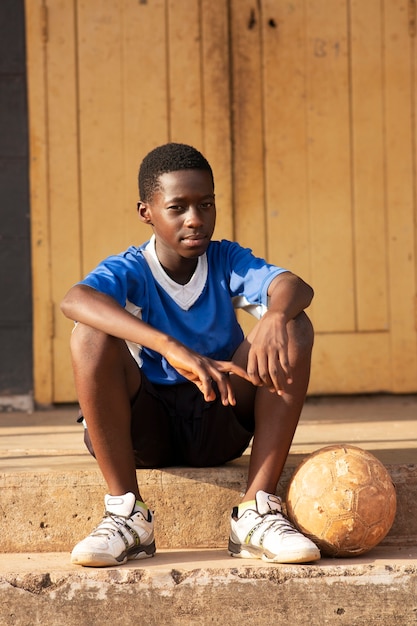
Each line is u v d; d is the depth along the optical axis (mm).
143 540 3279
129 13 6523
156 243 3521
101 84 6527
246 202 6598
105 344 3178
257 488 3305
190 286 3496
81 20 6508
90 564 3166
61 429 5340
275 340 3111
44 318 6492
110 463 3275
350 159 6633
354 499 3223
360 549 3271
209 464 3621
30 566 3275
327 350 6641
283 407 3301
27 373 6484
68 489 3562
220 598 3150
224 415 3471
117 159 6551
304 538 3158
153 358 3521
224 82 6559
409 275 6664
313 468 3299
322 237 6629
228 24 6555
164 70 6559
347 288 6645
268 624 3160
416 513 3574
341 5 6598
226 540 3562
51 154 6508
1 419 5930
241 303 3529
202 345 3510
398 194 6645
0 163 6465
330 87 6609
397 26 6625
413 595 3180
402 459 3781
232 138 6586
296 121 6602
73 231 6527
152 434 3455
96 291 3256
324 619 3166
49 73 6496
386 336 6664
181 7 6539
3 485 3553
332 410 6117
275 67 6582
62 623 3145
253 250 6617
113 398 3223
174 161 3352
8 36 6461
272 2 6570
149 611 3148
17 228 6484
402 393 6676
